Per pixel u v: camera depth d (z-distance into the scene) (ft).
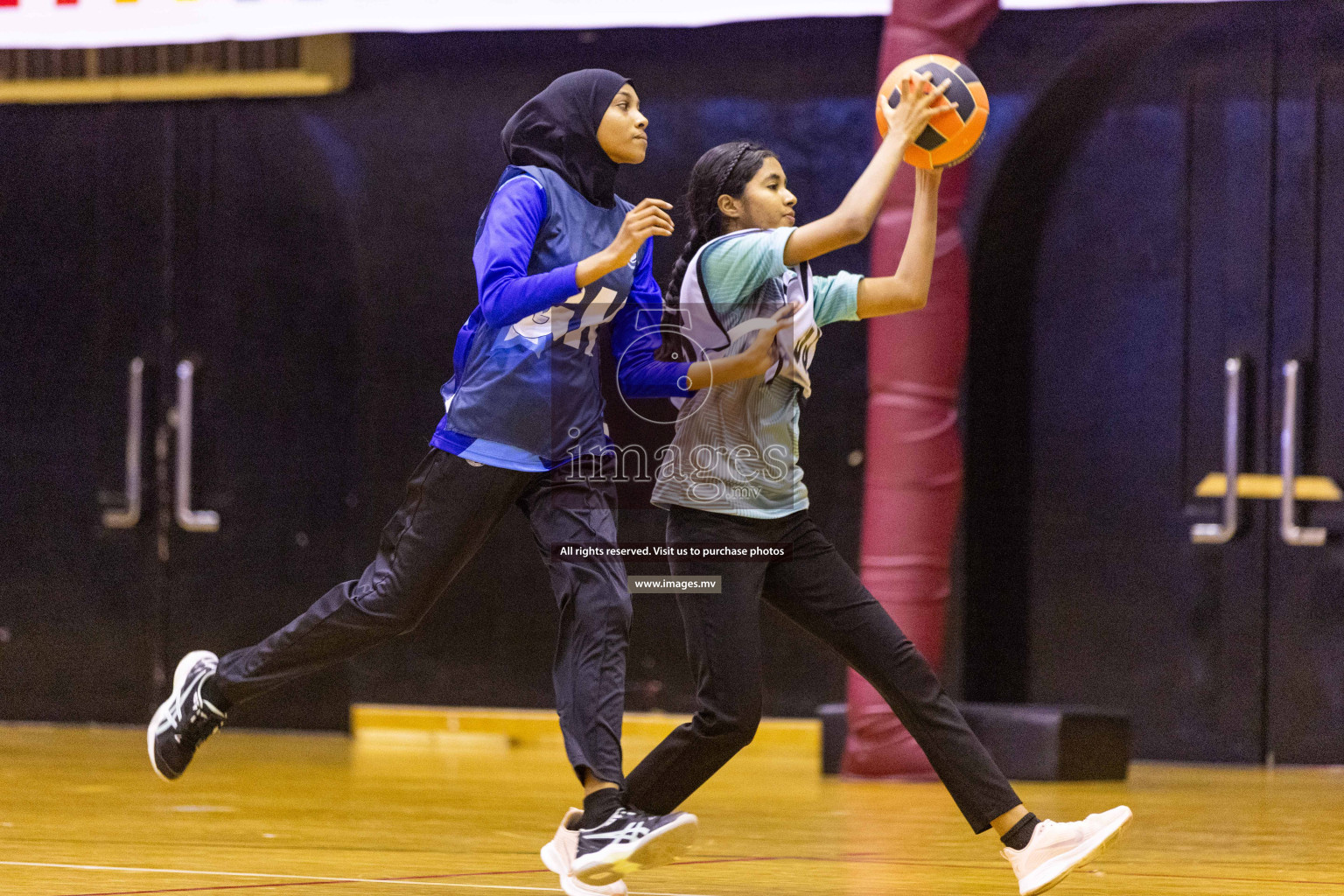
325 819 48.57
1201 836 46.47
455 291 76.38
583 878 30.40
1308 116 69.26
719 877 37.99
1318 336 69.31
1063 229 72.13
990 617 72.69
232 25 74.23
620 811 30.42
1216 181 70.23
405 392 76.79
